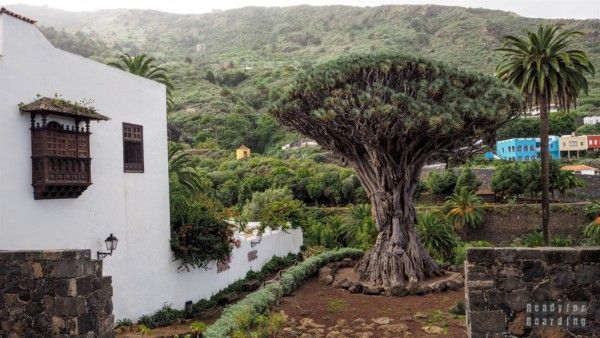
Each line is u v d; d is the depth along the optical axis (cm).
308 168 6275
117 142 1620
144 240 1716
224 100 10394
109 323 1045
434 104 2019
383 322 1678
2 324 1020
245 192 5469
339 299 2027
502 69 3253
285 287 2055
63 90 1409
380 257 2269
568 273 931
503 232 4984
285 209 3328
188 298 1909
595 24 13812
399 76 2156
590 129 8388
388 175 2269
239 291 2216
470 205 5006
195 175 3158
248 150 7738
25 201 1277
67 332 991
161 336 1505
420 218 3362
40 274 1008
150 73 3062
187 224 1914
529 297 938
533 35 3177
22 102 1281
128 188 1659
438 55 14450
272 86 11625
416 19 18712
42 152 1291
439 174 5847
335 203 5772
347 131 2172
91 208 1495
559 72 3056
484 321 943
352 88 2034
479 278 951
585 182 5834
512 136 8425
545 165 3275
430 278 2292
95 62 1535
